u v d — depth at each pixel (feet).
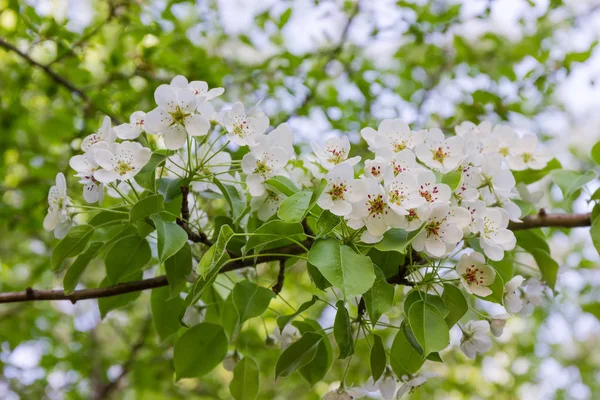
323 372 2.66
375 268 2.43
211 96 2.63
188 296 2.51
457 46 4.88
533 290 2.83
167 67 4.46
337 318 2.41
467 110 4.48
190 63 4.50
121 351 6.36
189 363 2.72
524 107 4.87
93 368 5.93
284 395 6.39
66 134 4.78
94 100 4.35
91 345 6.14
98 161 2.51
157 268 3.01
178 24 4.71
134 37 4.45
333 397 2.58
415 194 2.42
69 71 4.50
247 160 2.59
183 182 2.64
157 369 5.67
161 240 2.49
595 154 2.83
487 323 2.63
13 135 4.98
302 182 2.73
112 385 5.72
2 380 5.98
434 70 5.23
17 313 5.82
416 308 2.41
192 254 2.80
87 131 4.28
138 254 2.69
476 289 2.49
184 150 2.73
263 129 2.63
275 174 2.60
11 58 4.81
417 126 4.71
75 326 6.23
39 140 5.07
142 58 4.44
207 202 3.03
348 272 2.35
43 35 4.28
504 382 7.09
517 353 6.91
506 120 4.49
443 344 2.37
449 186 2.49
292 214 2.42
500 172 2.63
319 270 2.36
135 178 2.59
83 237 2.62
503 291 2.52
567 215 2.87
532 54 4.48
